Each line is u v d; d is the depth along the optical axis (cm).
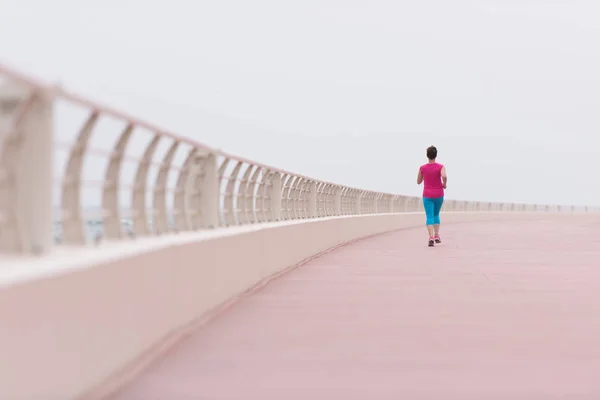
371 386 620
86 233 664
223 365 695
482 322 923
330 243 2373
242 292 1228
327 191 2533
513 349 763
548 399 583
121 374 664
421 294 1191
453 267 1659
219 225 1222
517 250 2217
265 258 1430
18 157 568
